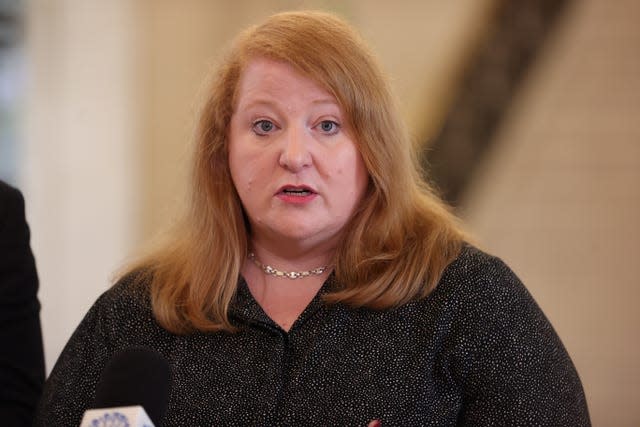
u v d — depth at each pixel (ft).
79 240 50.83
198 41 50.55
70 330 50.75
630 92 49.62
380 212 19.26
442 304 18.53
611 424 49.55
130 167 50.70
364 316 18.70
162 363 15.71
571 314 50.37
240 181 18.75
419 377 18.15
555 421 17.53
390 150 18.90
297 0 49.49
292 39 18.35
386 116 18.80
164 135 50.67
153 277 20.40
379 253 19.17
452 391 18.33
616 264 50.16
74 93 50.49
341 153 18.40
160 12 50.42
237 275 19.40
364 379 18.12
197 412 18.28
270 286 19.66
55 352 50.37
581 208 50.08
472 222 49.67
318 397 18.03
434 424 18.01
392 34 50.83
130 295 20.25
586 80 49.55
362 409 17.84
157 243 21.17
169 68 50.60
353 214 19.21
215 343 19.03
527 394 17.79
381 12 50.80
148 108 50.80
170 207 23.00
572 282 50.29
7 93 50.62
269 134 18.52
